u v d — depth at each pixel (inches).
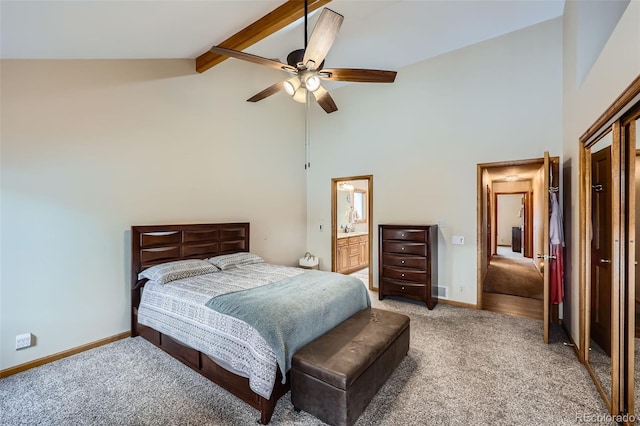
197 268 121.1
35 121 98.4
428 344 111.1
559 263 124.1
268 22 105.5
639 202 75.5
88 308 111.0
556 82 132.6
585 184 97.4
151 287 110.5
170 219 135.9
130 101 122.3
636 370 74.5
